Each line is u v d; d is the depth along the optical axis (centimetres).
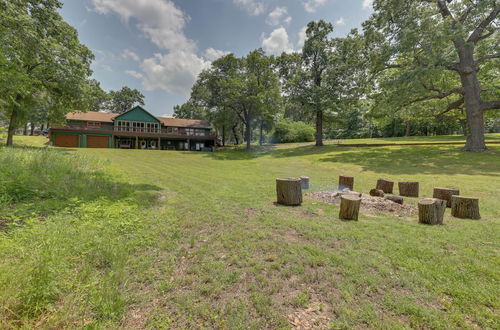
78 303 188
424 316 188
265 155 2372
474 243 333
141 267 251
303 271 256
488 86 1587
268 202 578
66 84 1520
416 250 306
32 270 198
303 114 2800
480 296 211
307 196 671
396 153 1733
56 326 165
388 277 244
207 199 579
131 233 335
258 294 216
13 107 1521
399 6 1462
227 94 2636
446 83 1709
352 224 417
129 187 635
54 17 1366
